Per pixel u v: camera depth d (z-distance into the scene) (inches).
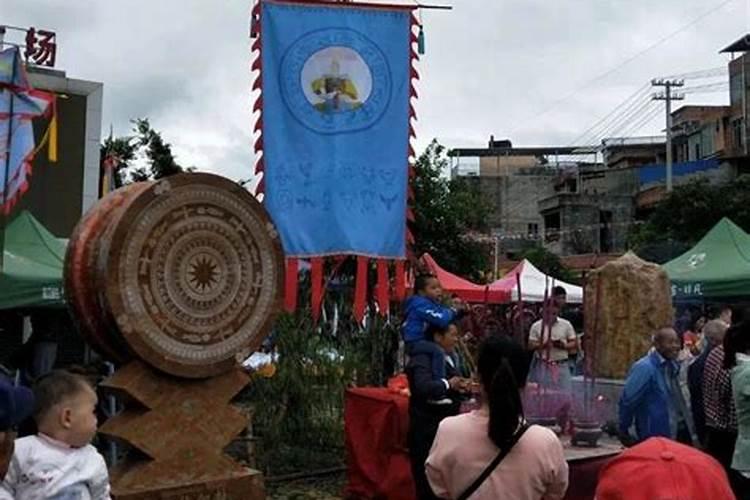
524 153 2336.4
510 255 2009.1
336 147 332.8
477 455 131.8
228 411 218.2
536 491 130.6
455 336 257.1
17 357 385.7
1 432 108.6
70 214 564.4
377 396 303.7
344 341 383.2
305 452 377.7
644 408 252.7
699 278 573.3
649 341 358.3
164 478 205.8
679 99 1576.0
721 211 1269.7
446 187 963.3
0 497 125.4
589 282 373.4
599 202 1950.1
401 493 290.7
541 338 295.7
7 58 368.5
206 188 212.8
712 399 245.9
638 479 103.3
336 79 335.9
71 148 568.4
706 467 103.9
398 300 355.9
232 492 213.6
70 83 570.6
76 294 210.4
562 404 262.8
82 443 136.0
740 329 231.0
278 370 365.4
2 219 432.5
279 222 323.9
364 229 332.8
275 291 224.2
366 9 341.1
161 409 208.1
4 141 368.2
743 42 1648.6
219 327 214.4
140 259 202.7
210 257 213.6
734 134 1680.6
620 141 2282.2
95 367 366.6
